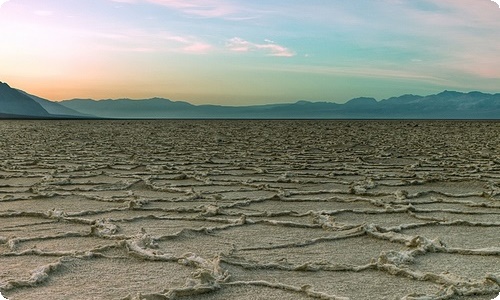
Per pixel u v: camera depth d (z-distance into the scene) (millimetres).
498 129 28828
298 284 3443
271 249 4340
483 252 4129
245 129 28562
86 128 29969
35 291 3291
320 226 5160
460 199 6711
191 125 37094
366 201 6484
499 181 7891
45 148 14164
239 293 3260
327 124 40188
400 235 4582
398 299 3135
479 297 3193
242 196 6918
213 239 4668
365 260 4016
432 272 3701
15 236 4715
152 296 3104
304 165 10148
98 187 7516
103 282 3463
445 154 12297
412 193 7078
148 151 13266
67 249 4285
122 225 5230
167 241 4574
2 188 7406
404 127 32250
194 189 7434
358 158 11539
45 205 6227
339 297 3135
